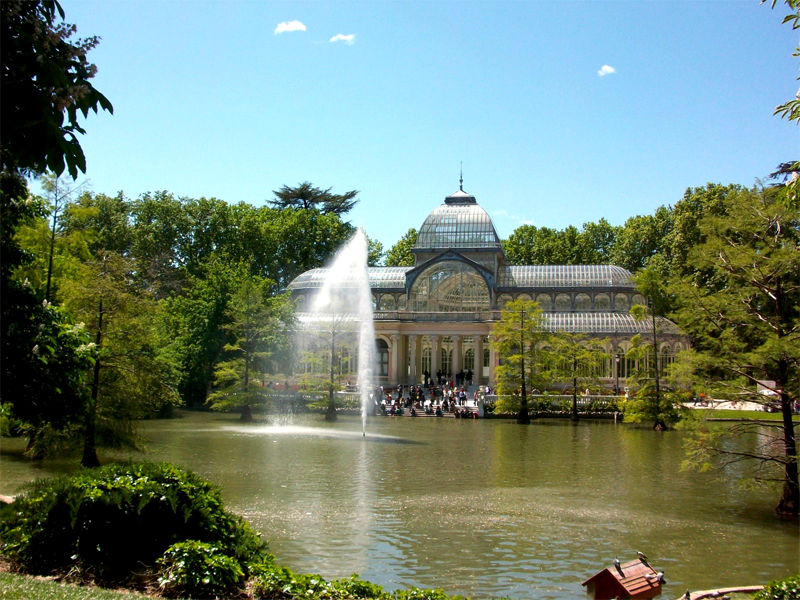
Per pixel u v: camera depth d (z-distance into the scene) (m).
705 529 36.44
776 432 74.31
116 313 49.56
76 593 17.98
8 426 49.94
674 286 43.91
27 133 14.17
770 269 41.44
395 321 122.50
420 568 28.91
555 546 32.47
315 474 49.06
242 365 87.75
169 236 139.62
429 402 103.25
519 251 180.12
